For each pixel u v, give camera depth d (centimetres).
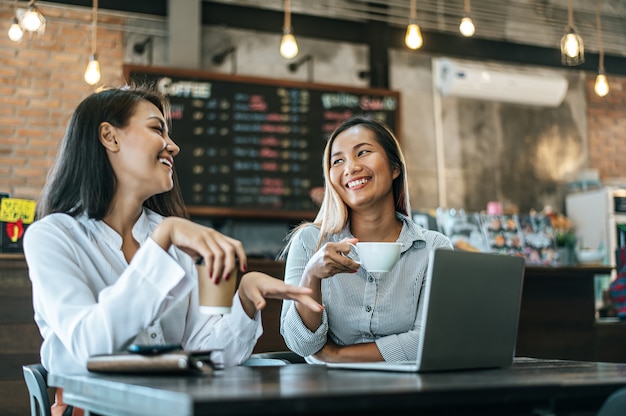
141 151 187
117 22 657
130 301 153
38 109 634
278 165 648
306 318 206
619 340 457
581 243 734
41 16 457
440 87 747
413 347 218
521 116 777
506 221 616
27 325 337
